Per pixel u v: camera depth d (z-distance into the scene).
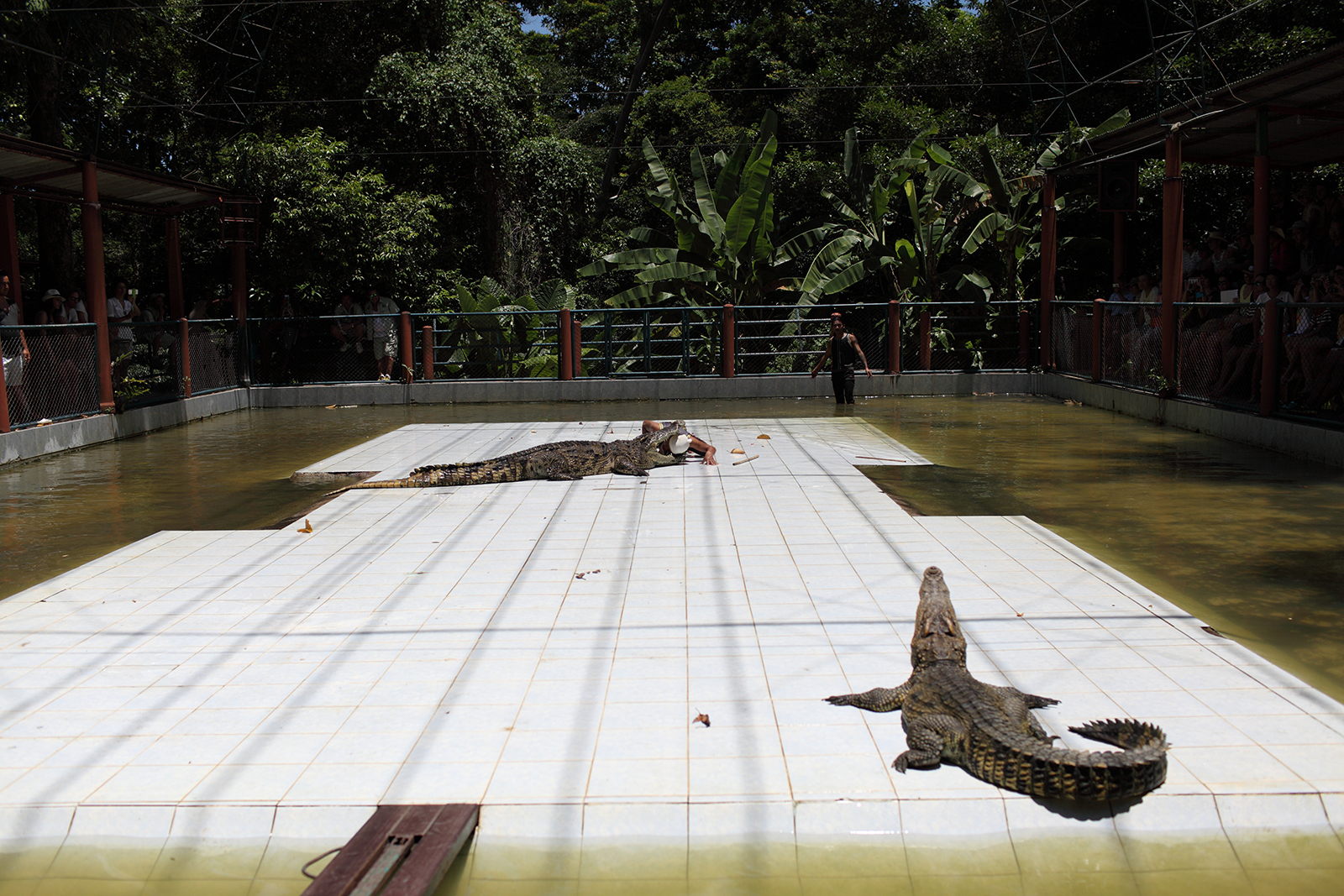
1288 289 12.22
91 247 12.87
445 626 5.25
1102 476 9.30
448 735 3.99
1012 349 18.22
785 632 5.05
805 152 24.56
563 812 3.46
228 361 17.03
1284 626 5.19
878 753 3.76
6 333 11.26
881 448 10.93
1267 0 13.66
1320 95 11.59
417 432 12.84
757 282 18.95
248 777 3.69
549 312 17.58
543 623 5.27
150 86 20.27
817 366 16.27
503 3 25.91
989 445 11.31
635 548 6.74
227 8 19.89
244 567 6.50
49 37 15.15
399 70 20.08
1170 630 5.00
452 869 3.34
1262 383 10.75
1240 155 15.29
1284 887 3.20
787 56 28.45
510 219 21.78
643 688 4.40
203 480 10.02
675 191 19.42
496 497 8.59
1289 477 9.12
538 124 23.05
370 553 6.80
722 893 3.24
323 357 17.66
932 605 4.24
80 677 4.66
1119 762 3.29
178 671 4.72
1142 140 14.34
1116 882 3.24
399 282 18.94
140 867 3.39
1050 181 17.05
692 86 28.00
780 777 3.61
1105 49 21.22
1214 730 3.88
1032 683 4.36
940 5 27.23
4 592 6.23
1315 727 3.90
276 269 18.45
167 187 14.84
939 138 21.66
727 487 8.78
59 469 10.84
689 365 17.81
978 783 3.54
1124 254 16.97
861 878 3.28
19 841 3.47
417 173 21.61
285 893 3.26
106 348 13.13
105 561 6.71
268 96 21.17
